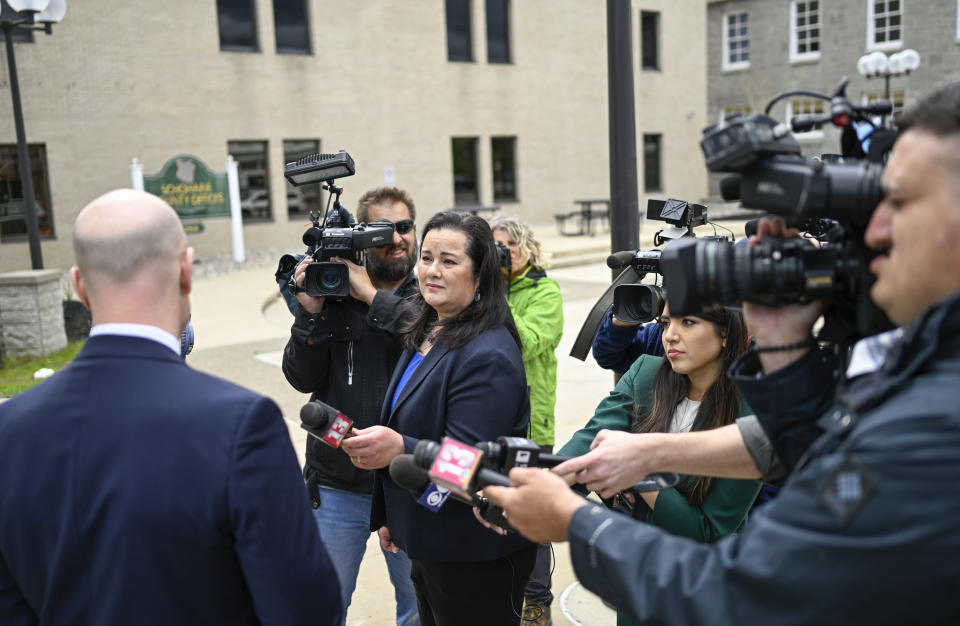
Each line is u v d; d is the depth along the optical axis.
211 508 1.33
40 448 1.38
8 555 1.41
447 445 1.46
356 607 3.46
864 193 1.15
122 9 15.42
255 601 1.36
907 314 1.05
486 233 2.35
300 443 5.55
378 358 2.71
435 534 2.22
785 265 1.24
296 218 17.98
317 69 17.75
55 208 15.09
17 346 8.53
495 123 20.45
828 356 1.31
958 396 0.92
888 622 0.91
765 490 2.38
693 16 24.16
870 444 0.94
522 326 3.13
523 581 2.36
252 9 17.08
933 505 0.88
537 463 1.62
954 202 0.97
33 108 14.72
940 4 22.09
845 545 0.91
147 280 1.44
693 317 2.02
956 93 1.00
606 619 3.28
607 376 7.28
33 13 8.51
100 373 1.41
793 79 25.33
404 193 3.38
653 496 2.03
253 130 17.12
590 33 21.86
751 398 1.31
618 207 3.37
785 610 0.95
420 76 19.11
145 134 15.90
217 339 9.08
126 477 1.34
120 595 1.33
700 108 24.64
